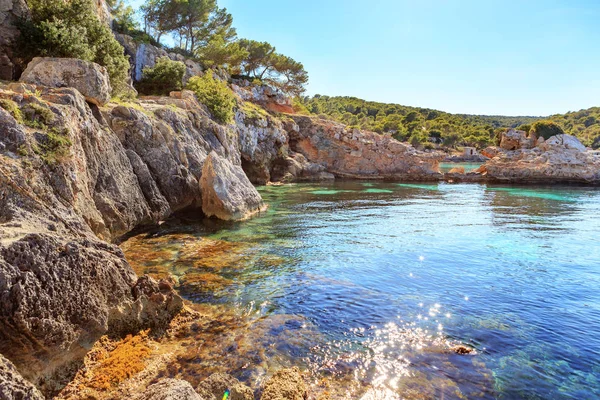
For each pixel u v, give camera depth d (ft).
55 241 23.11
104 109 59.36
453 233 66.64
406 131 405.18
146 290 28.81
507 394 22.79
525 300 37.19
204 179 71.77
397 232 66.54
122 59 80.69
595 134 401.90
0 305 18.90
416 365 25.53
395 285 40.52
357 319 32.14
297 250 52.60
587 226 74.08
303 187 144.25
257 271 43.09
